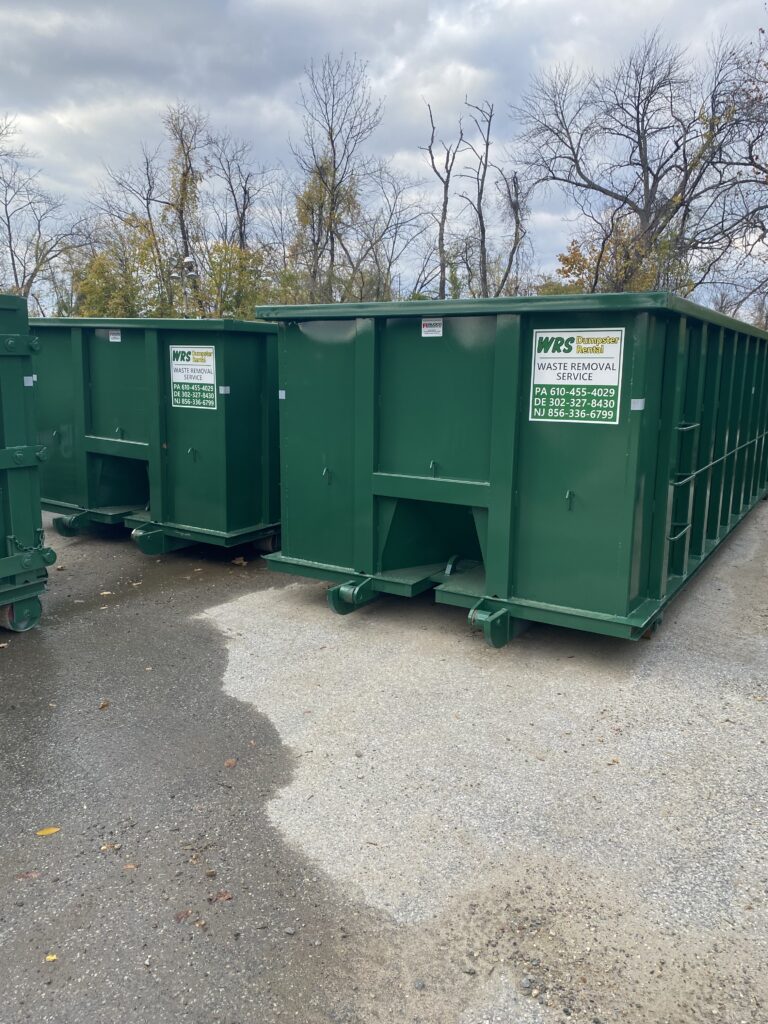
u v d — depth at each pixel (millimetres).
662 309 4297
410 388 5309
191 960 2525
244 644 5301
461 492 5129
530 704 4363
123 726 4121
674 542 5598
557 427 4746
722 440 6730
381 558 5684
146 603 6195
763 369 8859
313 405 5770
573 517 4777
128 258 26500
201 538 7133
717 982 2424
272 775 3637
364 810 3348
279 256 27219
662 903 2773
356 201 25859
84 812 3340
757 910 2734
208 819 3289
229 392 6867
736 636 5402
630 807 3357
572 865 2982
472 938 2615
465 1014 2314
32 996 2387
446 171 24891
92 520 8055
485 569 5152
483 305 4797
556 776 3609
